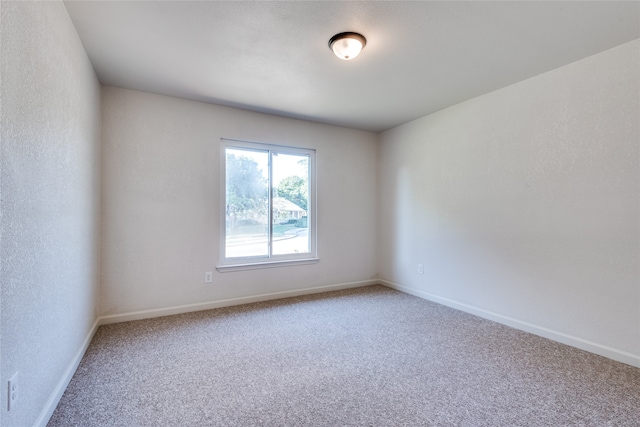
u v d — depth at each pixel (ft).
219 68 8.53
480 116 10.46
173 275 10.58
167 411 5.46
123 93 9.86
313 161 13.58
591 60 7.79
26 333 4.39
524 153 9.20
